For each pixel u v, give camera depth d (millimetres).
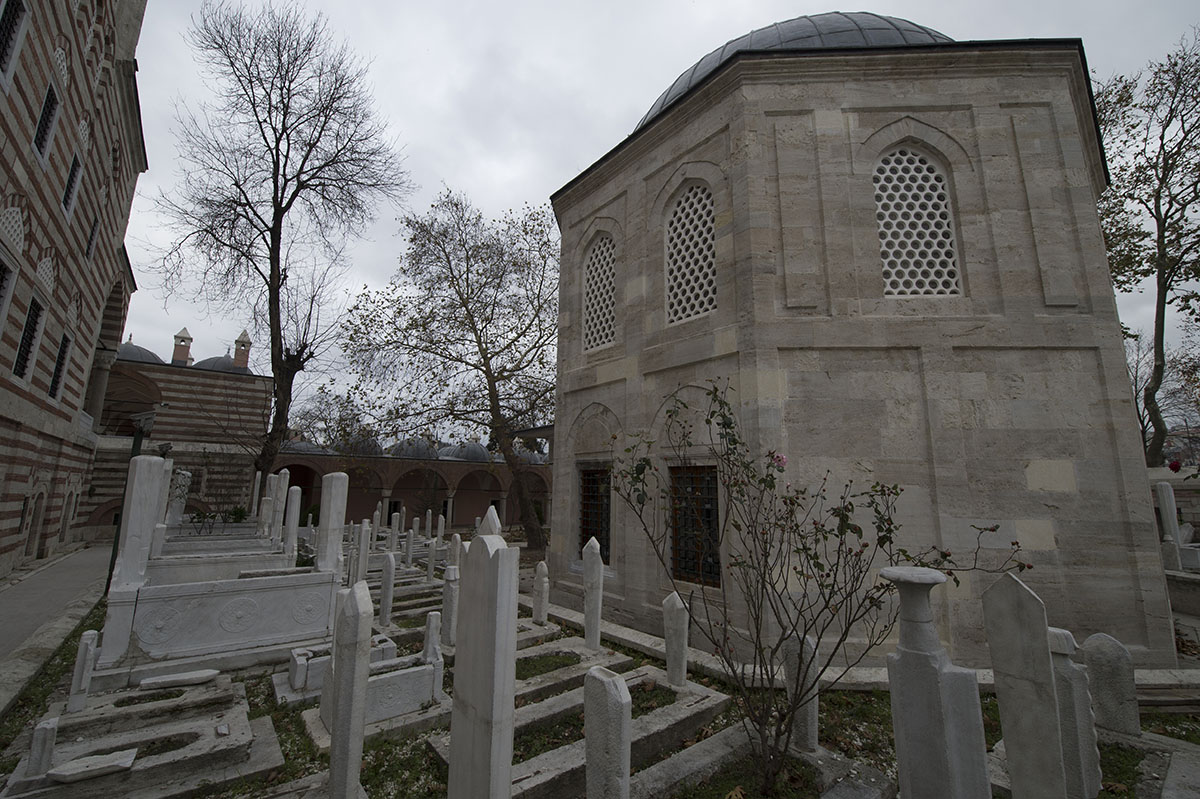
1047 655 2998
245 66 16016
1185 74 15156
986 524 6898
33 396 12945
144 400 30156
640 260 9852
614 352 10242
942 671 3105
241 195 16594
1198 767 4254
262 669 6270
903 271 7934
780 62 8273
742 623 6918
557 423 11336
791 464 7141
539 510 40906
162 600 6078
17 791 3588
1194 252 15297
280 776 4125
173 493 15977
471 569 3369
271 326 16234
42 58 10477
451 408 18734
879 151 8141
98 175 15539
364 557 10281
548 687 5629
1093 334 7355
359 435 18000
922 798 3078
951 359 7332
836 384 7387
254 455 21094
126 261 22500
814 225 7887
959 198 7926
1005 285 7555
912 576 3258
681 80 11641
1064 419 7188
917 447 7203
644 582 8492
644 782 3953
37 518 15125
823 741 4805
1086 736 3992
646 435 9008
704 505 7938
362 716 3752
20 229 10664
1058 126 8023
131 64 15742
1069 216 7781
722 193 8492
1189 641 8016
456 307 18781
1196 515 14969
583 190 11555
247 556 9375
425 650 5711
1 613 8977
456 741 3320
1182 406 25031
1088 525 6906
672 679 5711
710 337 8141
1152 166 15750
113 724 4680
